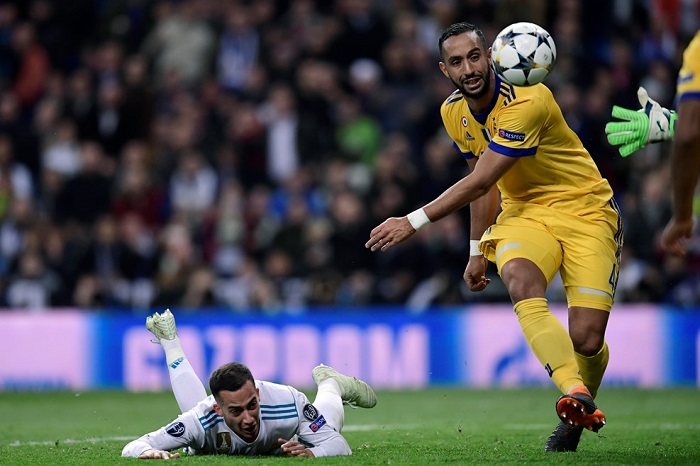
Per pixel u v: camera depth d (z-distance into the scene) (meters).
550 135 20.58
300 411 20.36
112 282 49.19
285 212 51.34
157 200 52.91
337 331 45.84
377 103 55.16
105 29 60.47
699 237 47.44
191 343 45.81
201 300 47.50
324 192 52.62
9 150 54.28
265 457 19.98
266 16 58.09
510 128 19.98
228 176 53.84
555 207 20.80
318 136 54.69
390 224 20.20
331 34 56.47
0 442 26.11
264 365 45.69
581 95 53.06
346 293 47.75
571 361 19.34
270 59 56.84
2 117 56.12
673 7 58.81
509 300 47.31
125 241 49.66
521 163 20.77
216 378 19.58
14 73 59.81
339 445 20.48
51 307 48.97
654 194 48.16
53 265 49.34
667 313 45.62
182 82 57.72
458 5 57.41
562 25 54.88
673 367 45.53
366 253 48.66
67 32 61.03
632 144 20.81
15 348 45.88
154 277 49.56
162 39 58.56
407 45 56.03
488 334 46.03
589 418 18.48
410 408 36.91
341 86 55.81
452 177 50.72
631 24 57.75
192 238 50.81
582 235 20.55
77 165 55.22
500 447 22.98
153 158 54.03
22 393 44.34
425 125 54.53
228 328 45.78
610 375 45.94
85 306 48.53
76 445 24.81
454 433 27.25
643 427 28.36
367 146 54.22
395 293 47.47
